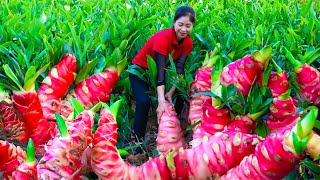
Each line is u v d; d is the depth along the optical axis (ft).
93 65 11.60
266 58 10.06
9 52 12.06
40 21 14.85
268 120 10.10
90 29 15.10
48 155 8.12
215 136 8.75
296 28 15.81
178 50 12.11
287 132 7.96
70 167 8.16
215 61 11.14
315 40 14.20
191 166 8.54
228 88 9.94
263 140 8.54
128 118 13.03
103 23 14.44
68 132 8.34
